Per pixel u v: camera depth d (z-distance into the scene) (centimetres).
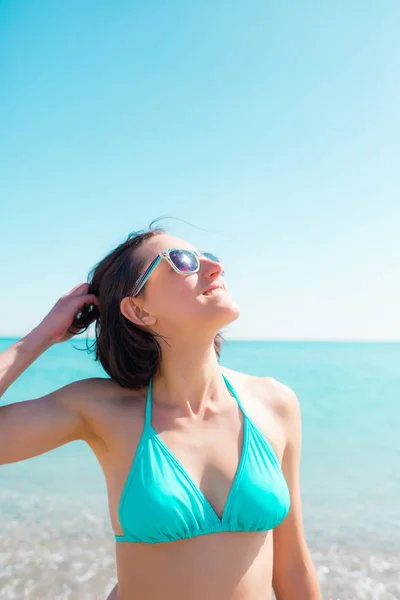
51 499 753
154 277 214
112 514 198
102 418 205
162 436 197
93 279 242
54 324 226
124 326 220
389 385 2516
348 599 452
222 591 177
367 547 566
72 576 495
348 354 8025
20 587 473
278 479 193
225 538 181
